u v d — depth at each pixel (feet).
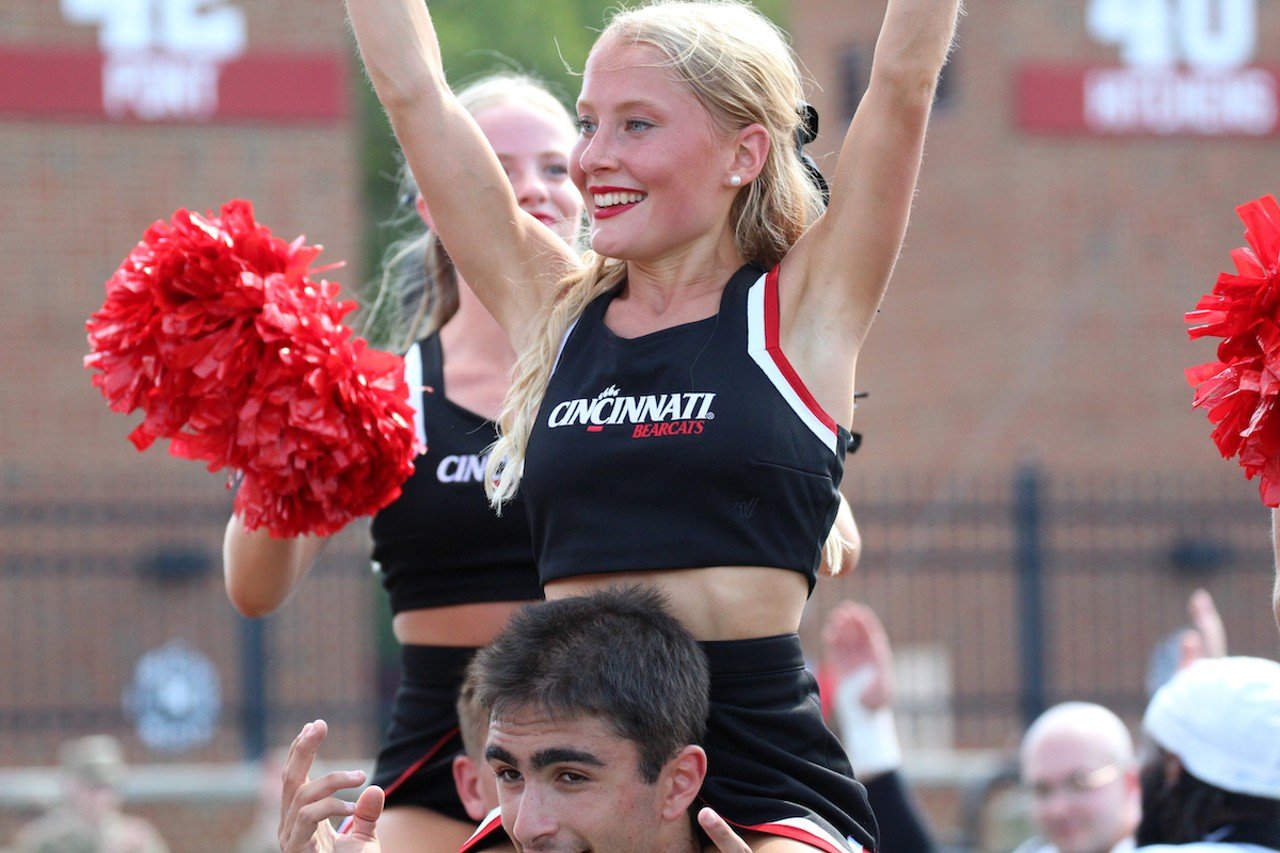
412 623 44.93
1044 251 180.34
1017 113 179.73
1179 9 181.27
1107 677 170.60
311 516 38.52
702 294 35.24
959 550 153.69
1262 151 181.78
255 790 133.59
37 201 153.79
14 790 127.24
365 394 37.42
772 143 35.65
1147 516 173.78
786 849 32.12
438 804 44.11
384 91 38.19
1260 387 32.76
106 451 151.94
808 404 33.78
